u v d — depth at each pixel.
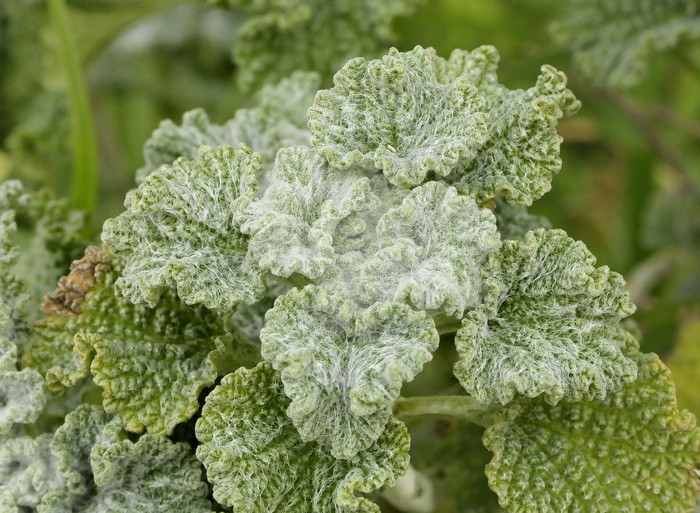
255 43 0.38
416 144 0.31
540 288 0.30
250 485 0.29
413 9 0.38
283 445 0.30
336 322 0.30
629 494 0.31
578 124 0.57
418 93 0.31
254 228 0.30
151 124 0.53
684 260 0.48
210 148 0.31
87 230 0.36
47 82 0.42
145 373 0.31
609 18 0.39
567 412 0.31
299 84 0.35
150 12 0.42
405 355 0.29
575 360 0.30
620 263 0.51
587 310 0.30
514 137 0.31
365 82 0.31
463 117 0.31
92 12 0.42
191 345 0.32
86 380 0.33
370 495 0.31
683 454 0.31
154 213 0.31
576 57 0.39
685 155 0.57
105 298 0.31
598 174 0.59
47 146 0.43
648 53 0.39
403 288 0.30
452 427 0.35
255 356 0.32
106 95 0.53
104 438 0.31
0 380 0.31
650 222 0.50
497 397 0.30
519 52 0.43
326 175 0.31
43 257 0.34
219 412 0.30
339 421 0.30
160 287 0.30
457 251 0.30
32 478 0.31
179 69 0.51
